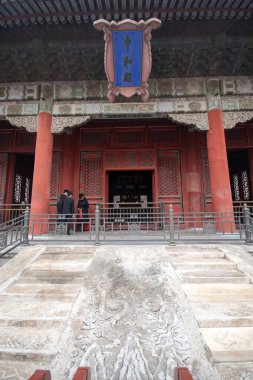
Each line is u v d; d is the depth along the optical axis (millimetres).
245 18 10305
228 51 11984
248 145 16125
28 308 5082
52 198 15727
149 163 16141
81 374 2748
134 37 10266
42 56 11992
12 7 9633
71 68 12656
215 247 8500
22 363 3826
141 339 4207
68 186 15742
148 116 12742
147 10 9914
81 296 5422
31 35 11398
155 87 12797
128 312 4887
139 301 5227
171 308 4988
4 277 6359
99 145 16531
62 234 11227
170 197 15719
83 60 12297
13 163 16719
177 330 4398
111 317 4746
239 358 3742
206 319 4582
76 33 11312
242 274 6496
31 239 9438
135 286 5789
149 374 3559
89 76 12883
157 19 9758
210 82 12695
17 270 6758
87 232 13359
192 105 12617
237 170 18781
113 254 7730
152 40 11664
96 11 9922
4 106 12844
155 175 15922
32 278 6473
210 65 12453
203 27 11109
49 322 4629
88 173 16234
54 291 5781
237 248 8344
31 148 16594
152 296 5398
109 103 12758
